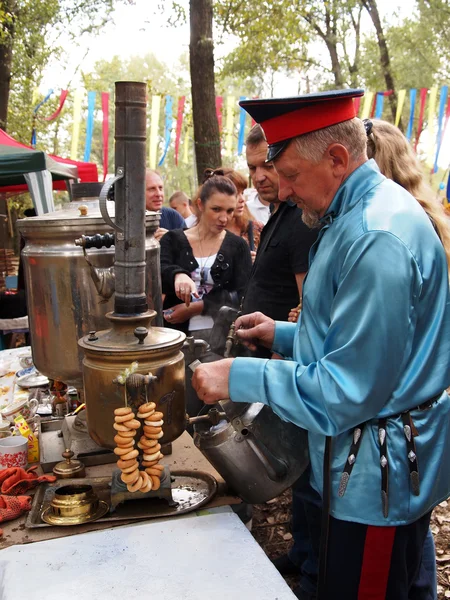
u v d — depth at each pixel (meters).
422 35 16.45
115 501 1.39
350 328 1.17
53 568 1.17
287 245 2.07
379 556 1.28
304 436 1.43
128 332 1.34
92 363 1.31
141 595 1.09
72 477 1.57
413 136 8.17
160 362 1.29
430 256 1.23
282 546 2.60
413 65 17.00
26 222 1.59
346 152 1.25
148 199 4.29
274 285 2.16
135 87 1.25
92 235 1.54
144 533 1.29
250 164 2.10
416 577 1.50
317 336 1.32
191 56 5.26
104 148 5.64
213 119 5.34
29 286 1.64
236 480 1.39
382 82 16.89
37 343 1.66
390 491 1.24
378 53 17.08
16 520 1.40
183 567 1.16
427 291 1.23
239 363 1.29
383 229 1.18
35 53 13.34
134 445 1.32
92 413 1.32
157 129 5.67
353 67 17.09
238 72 13.61
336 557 1.33
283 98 1.22
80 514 1.37
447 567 2.54
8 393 2.45
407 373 1.24
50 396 2.31
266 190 2.10
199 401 2.45
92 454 1.65
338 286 1.24
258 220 4.56
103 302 1.58
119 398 1.28
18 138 13.55
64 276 1.56
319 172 1.28
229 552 1.21
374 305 1.15
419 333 1.25
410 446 1.24
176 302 2.97
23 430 1.74
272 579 1.12
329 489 1.30
